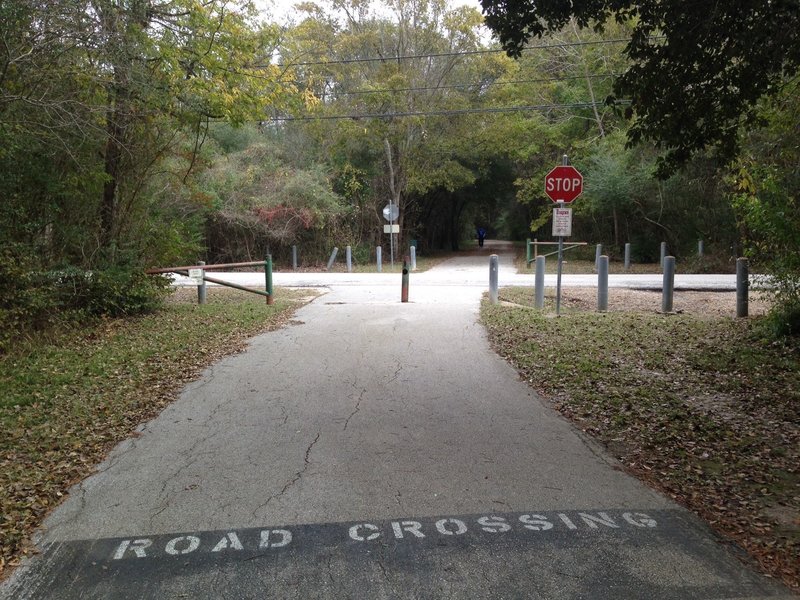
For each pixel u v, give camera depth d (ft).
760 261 31.19
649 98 22.49
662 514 13.39
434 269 84.17
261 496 14.28
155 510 13.66
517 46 24.93
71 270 35.70
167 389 23.39
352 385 23.61
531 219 128.47
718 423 19.34
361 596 10.45
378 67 85.20
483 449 17.17
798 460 16.42
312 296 50.78
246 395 22.48
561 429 18.86
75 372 25.91
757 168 30.01
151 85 36.29
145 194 42.55
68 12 30.30
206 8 38.78
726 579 10.94
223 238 92.02
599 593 10.52
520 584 10.78
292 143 99.91
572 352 28.55
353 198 98.53
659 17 21.21
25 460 16.66
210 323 37.32
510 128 90.94
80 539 12.46
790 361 25.91
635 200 87.20
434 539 12.32
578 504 13.84
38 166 33.76
